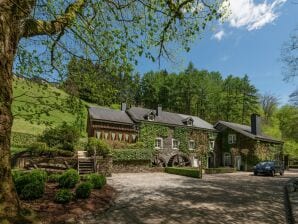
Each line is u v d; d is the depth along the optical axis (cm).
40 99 827
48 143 2423
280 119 6988
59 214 976
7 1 675
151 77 7575
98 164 2286
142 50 760
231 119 7425
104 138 3653
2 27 662
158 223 984
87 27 780
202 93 7662
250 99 7456
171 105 7525
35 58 856
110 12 821
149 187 1812
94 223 959
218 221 1030
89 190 1229
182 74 7656
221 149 4778
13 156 2144
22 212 650
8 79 670
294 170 4788
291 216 1143
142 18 851
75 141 2502
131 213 1111
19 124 4003
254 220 1064
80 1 795
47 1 739
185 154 4194
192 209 1212
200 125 4628
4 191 633
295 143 6350
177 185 1975
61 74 875
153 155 3538
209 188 1884
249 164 4422
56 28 793
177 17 884
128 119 3959
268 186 2123
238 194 1669
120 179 2211
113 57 775
